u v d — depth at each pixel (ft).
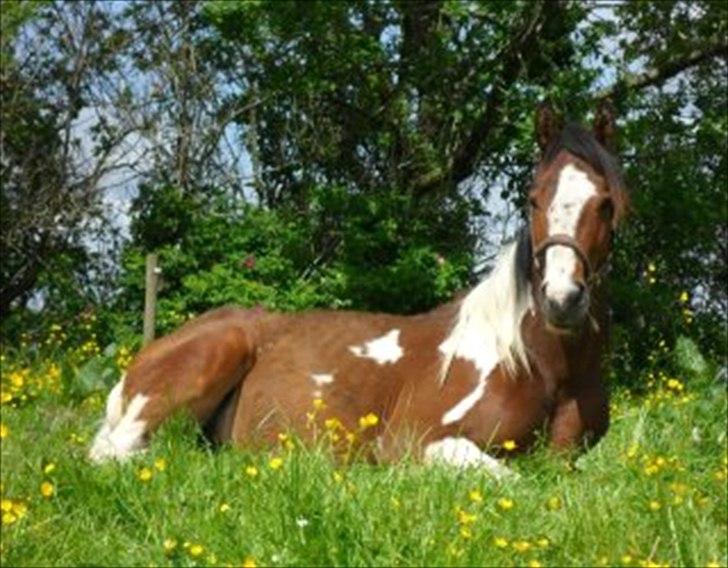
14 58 70.74
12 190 71.82
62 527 19.06
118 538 18.85
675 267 68.85
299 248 63.57
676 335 60.18
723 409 30.37
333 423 23.24
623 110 64.85
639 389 44.88
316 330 26.18
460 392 24.44
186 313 61.05
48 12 71.10
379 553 17.57
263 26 61.57
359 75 66.85
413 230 64.18
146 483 20.18
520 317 24.17
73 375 35.37
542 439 24.20
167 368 25.88
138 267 62.08
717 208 64.95
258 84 69.92
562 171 23.35
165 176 70.74
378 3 62.49
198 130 70.85
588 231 23.00
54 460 21.07
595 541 18.08
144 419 25.72
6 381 35.45
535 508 19.36
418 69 64.08
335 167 71.92
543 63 64.49
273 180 72.13
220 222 63.10
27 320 72.49
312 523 18.06
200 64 71.10
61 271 72.02
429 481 19.92
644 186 63.57
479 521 18.34
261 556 17.80
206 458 21.80
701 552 17.84
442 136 67.05
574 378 24.18
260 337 26.32
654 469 20.89
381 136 68.13
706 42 66.95
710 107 68.49
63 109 71.82
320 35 61.98
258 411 25.73
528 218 24.23
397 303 62.03
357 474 20.70
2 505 18.54
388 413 25.13
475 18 62.75
